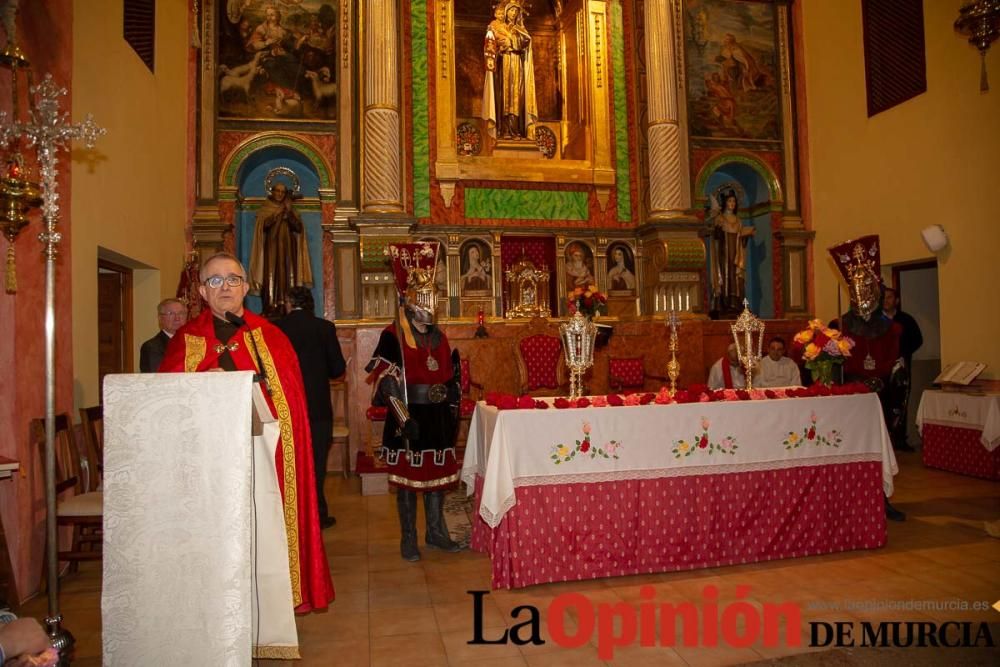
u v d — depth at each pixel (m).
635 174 9.54
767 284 9.89
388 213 8.02
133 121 6.03
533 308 9.03
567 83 10.03
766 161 9.84
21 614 3.53
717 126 9.70
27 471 3.77
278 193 8.55
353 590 3.79
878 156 8.48
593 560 3.89
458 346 8.13
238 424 2.33
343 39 8.67
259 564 2.70
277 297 8.43
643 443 3.97
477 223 9.04
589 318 5.30
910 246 7.99
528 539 3.79
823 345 4.72
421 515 5.57
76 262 4.67
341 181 8.55
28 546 3.76
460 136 9.57
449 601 3.61
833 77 9.30
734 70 9.80
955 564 4.03
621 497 3.94
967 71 7.18
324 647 3.07
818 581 3.79
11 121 3.32
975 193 7.11
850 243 5.69
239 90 8.43
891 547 4.37
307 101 8.60
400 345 4.18
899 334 5.66
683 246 8.88
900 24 8.09
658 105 9.10
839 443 4.33
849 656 2.90
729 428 4.11
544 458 3.82
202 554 2.31
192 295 7.20
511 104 9.42
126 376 2.35
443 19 9.02
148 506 2.31
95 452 4.46
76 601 3.73
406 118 8.91
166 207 7.12
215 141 8.29
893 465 4.37
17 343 3.70
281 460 2.91
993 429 5.79
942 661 2.83
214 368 2.86
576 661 2.90
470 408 7.33
